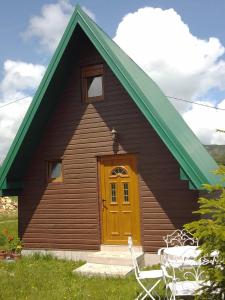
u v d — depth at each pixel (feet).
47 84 40.32
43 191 44.14
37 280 32.65
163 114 40.04
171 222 37.63
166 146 36.58
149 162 39.01
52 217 43.42
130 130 40.06
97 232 40.96
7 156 42.19
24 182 45.09
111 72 41.32
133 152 39.73
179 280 27.43
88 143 42.01
